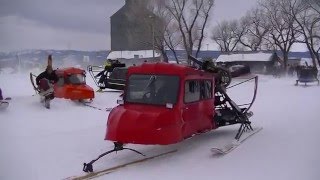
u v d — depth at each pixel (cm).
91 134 1245
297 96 2388
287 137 1183
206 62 1279
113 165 908
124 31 6550
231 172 856
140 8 5997
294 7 6059
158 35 5819
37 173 843
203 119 1107
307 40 6025
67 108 1834
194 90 1050
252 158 956
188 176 837
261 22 7150
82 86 2022
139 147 1079
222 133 1274
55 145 1091
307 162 902
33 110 1741
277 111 1733
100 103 2058
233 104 1256
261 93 2608
